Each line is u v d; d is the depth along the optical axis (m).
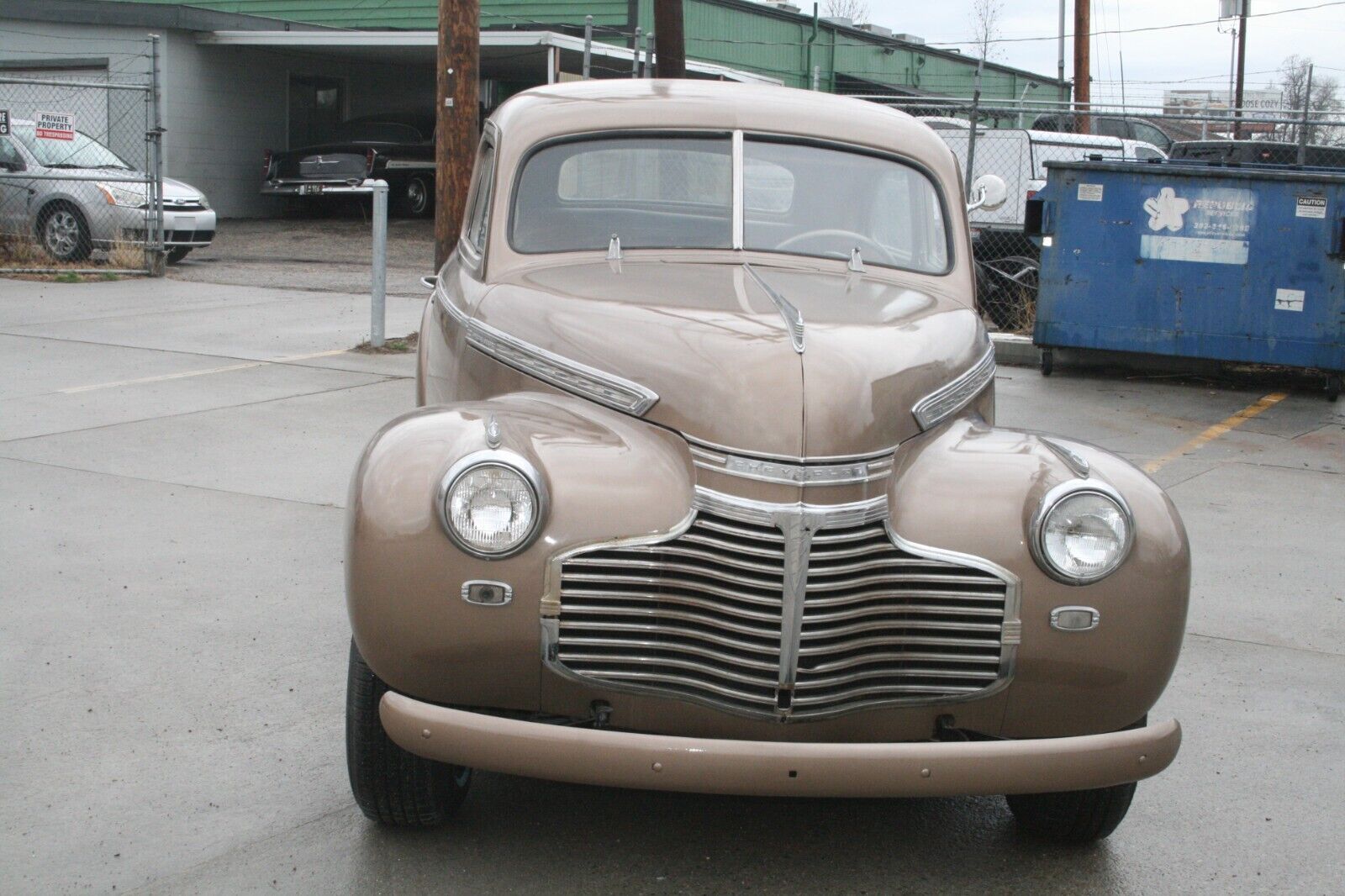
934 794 3.09
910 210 4.84
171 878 3.49
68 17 25.00
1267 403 11.38
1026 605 3.33
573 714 3.36
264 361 11.09
